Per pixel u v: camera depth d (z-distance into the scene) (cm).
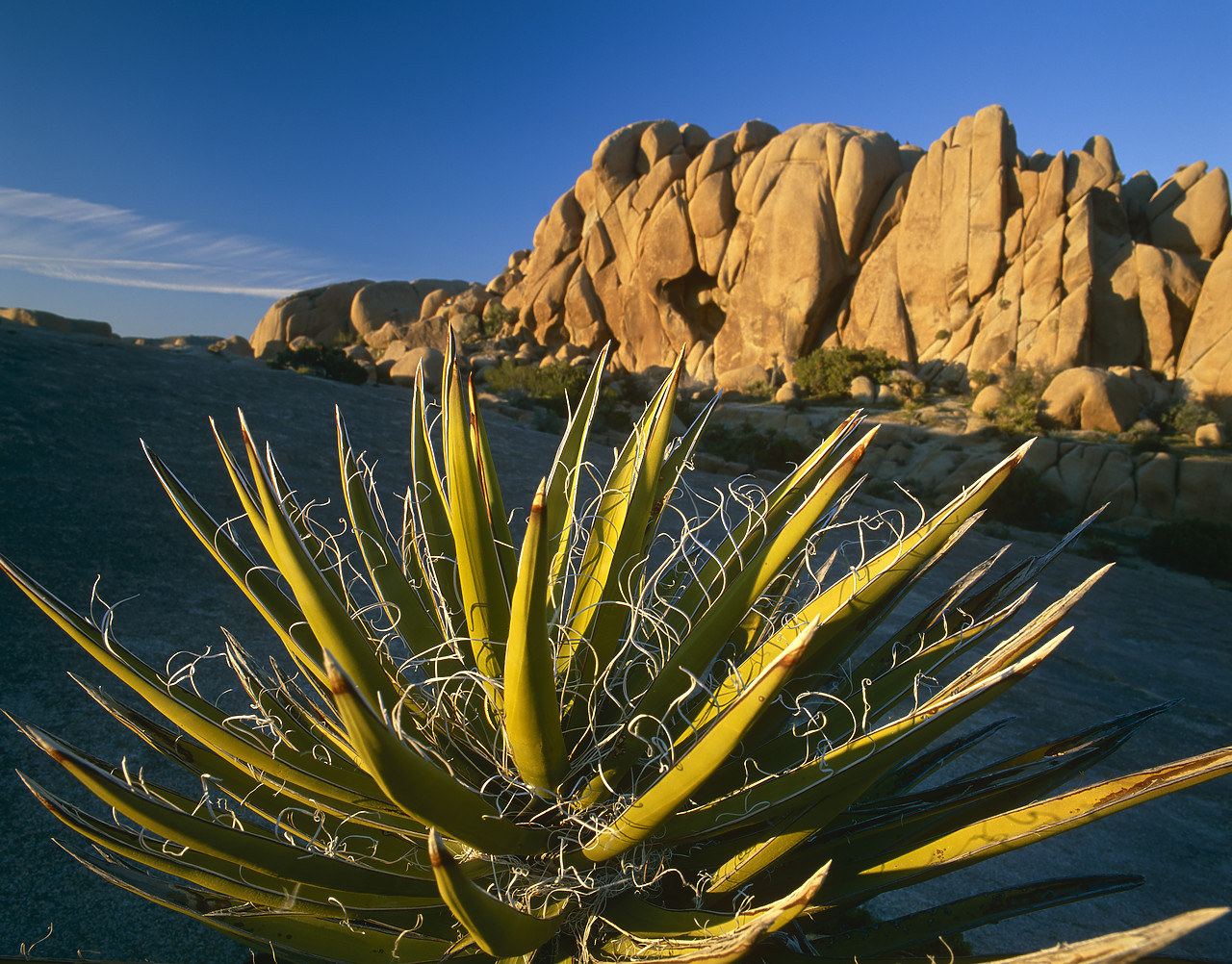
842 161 4503
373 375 3167
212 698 434
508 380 3928
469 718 167
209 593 620
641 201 5425
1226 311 3325
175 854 150
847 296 4612
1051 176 3778
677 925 136
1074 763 168
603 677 156
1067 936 383
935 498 2597
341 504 947
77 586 570
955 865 139
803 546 179
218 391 1648
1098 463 2675
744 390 4338
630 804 131
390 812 157
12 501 713
